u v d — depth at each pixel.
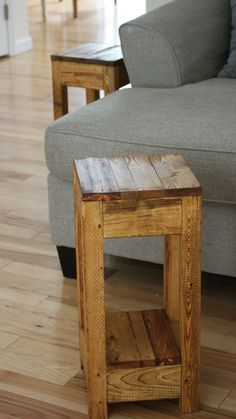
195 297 1.76
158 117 2.27
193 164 2.13
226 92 2.50
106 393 1.81
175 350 1.84
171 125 2.21
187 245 1.73
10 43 5.27
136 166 1.84
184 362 1.80
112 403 1.88
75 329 2.20
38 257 2.61
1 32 5.21
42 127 3.88
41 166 3.38
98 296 1.74
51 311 2.29
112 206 1.68
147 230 1.71
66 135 2.28
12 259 2.60
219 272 2.23
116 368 1.79
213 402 1.88
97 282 1.73
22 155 3.50
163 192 1.68
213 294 2.35
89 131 2.26
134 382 1.81
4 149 3.58
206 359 2.04
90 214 1.68
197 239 1.72
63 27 6.09
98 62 2.92
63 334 2.17
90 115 2.33
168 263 1.96
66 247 2.43
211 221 2.19
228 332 2.16
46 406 1.88
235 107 2.32
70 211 2.37
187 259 1.73
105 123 2.27
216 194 2.13
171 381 1.82
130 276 2.47
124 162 1.87
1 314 2.28
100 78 2.95
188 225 1.71
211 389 1.92
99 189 1.69
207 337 2.14
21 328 2.21
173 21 2.71
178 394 1.84
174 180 1.74
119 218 1.69
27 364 2.04
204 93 2.49
